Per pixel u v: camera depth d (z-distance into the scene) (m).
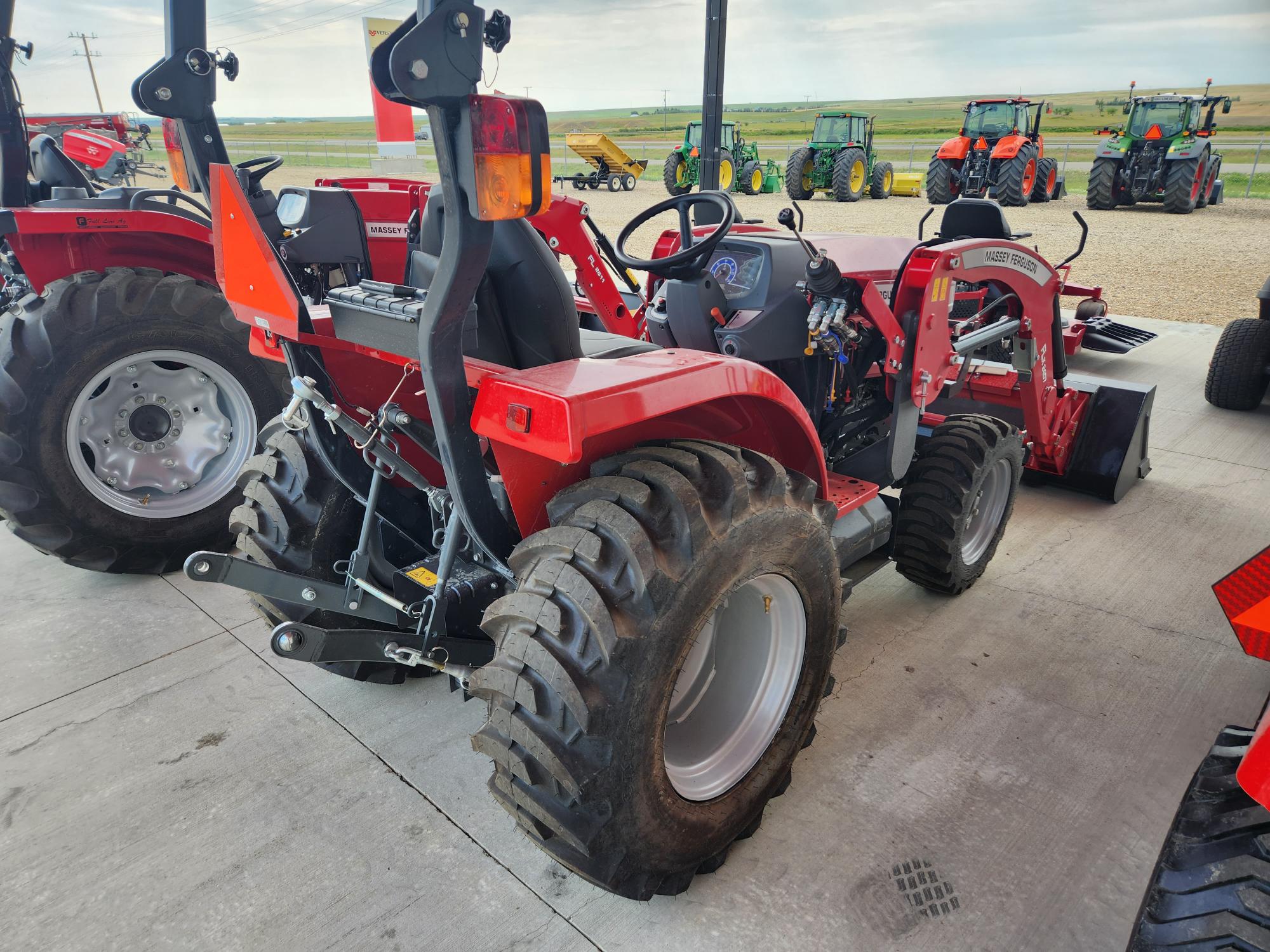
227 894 1.81
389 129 16.31
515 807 1.58
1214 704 2.45
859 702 2.46
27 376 2.79
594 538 1.45
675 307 2.70
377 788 2.12
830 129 18.08
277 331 1.82
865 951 1.68
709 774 1.82
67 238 3.21
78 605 3.00
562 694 1.41
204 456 3.21
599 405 1.38
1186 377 5.78
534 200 1.29
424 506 2.27
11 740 2.29
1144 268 9.91
